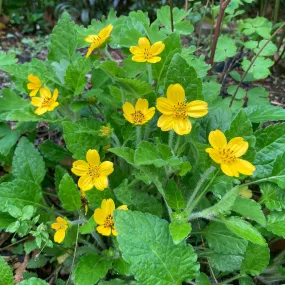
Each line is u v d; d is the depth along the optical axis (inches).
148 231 6.9
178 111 7.1
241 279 8.0
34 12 21.0
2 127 9.9
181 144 8.6
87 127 8.4
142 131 8.5
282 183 7.9
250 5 19.5
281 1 19.1
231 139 6.7
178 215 7.1
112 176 8.8
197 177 8.2
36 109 8.4
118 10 21.0
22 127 9.9
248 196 8.9
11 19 20.3
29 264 8.8
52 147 9.8
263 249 7.4
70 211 8.8
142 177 7.3
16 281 8.8
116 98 8.6
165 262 6.8
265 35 12.4
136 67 8.6
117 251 7.9
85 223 8.0
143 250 6.8
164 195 7.4
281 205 8.0
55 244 8.5
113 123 8.9
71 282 8.4
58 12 20.7
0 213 8.4
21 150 9.0
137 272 6.7
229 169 6.5
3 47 18.2
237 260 7.9
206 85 9.3
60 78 9.0
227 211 7.2
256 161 8.2
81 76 8.5
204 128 8.8
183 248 7.0
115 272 8.1
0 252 9.5
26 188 8.7
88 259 7.8
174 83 7.4
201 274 7.6
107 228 7.4
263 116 8.7
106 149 8.7
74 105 8.7
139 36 9.1
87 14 20.6
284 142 8.2
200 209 8.4
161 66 8.4
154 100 8.5
